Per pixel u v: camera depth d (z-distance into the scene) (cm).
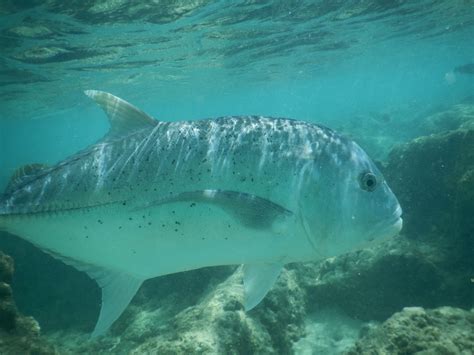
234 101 1708
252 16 387
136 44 429
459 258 151
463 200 154
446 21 595
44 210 79
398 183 219
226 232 71
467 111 559
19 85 546
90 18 322
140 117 78
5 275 101
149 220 73
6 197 81
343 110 1642
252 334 113
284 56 668
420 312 92
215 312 112
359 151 72
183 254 73
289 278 145
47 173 81
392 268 150
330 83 1550
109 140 79
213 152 72
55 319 190
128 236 75
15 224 81
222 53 557
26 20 304
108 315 79
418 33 661
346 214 69
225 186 70
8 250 208
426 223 197
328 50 677
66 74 519
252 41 505
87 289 200
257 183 70
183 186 72
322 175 70
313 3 379
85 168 78
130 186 74
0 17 288
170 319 147
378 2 420
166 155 74
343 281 154
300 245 71
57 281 204
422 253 155
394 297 149
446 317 92
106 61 485
